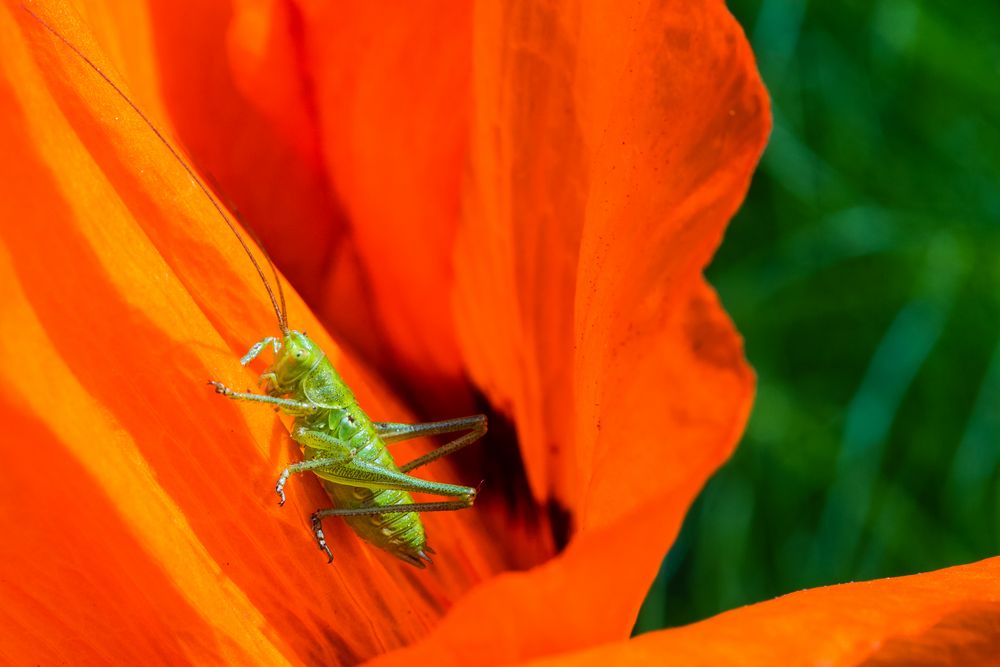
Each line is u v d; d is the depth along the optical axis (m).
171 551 0.12
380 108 0.14
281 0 0.14
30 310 0.12
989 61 0.26
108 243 0.12
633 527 0.11
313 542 0.14
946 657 0.11
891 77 0.26
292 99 0.14
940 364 0.25
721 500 0.25
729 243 0.26
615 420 0.13
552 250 0.14
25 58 0.12
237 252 0.13
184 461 0.13
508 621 0.11
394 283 0.14
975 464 0.24
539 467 0.14
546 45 0.13
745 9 0.26
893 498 0.24
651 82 0.13
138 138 0.13
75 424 0.12
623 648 0.11
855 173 0.26
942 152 0.26
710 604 0.24
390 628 0.14
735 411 0.13
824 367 0.26
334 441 0.14
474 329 0.14
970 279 0.25
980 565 0.12
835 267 0.26
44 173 0.12
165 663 0.12
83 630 0.12
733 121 0.13
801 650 0.11
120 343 0.12
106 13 0.14
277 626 0.13
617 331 0.13
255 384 0.13
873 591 0.12
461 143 0.14
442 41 0.14
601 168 0.13
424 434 0.14
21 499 0.12
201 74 0.14
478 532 0.15
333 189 0.14
